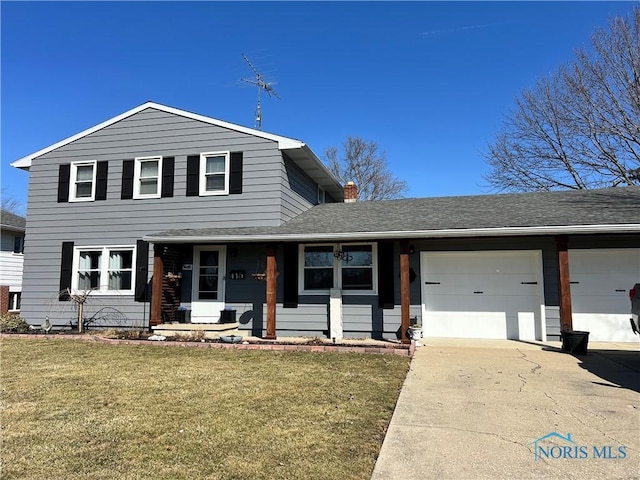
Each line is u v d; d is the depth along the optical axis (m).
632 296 7.62
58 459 3.71
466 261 10.92
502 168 24.28
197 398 5.54
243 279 11.98
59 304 12.96
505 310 10.63
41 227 13.38
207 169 12.62
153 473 3.44
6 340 10.50
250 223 12.05
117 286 12.76
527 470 3.54
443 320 10.88
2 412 4.98
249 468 3.54
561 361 7.81
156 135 12.98
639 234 9.52
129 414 4.91
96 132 13.39
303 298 11.59
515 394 5.73
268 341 10.20
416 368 7.28
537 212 10.70
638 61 18.70
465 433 4.36
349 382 6.35
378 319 11.09
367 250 11.44
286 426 4.52
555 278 10.33
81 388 6.07
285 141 12.06
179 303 12.27
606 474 3.45
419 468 3.58
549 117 22.33
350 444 4.06
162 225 12.59
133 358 8.24
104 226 12.95
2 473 3.42
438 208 12.37
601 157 21.08
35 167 13.70
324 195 17.08
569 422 4.64
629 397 5.54
